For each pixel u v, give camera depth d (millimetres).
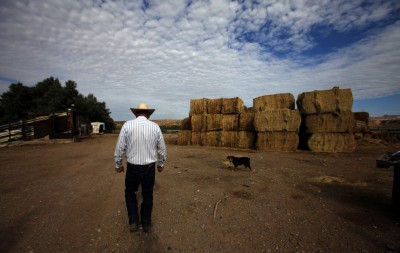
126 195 3432
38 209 4203
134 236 3258
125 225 3590
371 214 3936
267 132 13266
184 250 2914
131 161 3223
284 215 3939
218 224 3629
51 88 36250
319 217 3840
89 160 9555
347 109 12203
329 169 7637
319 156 10836
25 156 10719
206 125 15844
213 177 6547
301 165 8398
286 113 12648
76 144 17078
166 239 3184
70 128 20375
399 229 3393
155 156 3393
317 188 5445
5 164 8641
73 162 9078
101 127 34969
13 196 4898
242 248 2961
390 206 4285
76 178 6449
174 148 14727
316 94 12680
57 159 9820
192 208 4270
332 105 12359
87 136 28406
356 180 6137
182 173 7047
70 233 3328
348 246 2959
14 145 16172
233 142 14742
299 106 13781
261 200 4664
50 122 19438
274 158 10156
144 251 2889
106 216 3908
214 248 2961
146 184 3336
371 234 3252
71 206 4352
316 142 12695
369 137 17375
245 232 3369
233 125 14852
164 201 4617
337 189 5371
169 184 5820
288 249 2916
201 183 5922
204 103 16297
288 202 4543
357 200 4617
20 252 2844
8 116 33469
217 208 4262
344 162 9062
